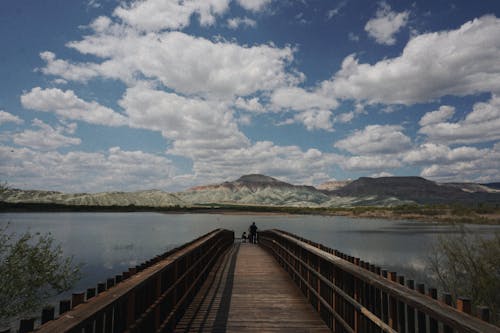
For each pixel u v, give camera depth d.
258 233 26.69
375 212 147.62
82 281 19.08
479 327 1.88
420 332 2.73
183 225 91.06
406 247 36.47
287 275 10.53
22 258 7.25
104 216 175.38
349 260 4.89
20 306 7.27
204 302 7.18
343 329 4.81
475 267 10.55
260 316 6.16
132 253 32.34
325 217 157.38
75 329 2.08
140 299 3.88
